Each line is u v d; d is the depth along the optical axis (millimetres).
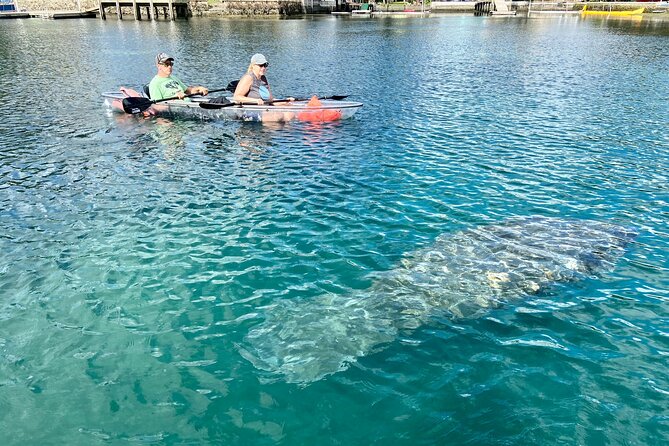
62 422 3947
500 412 3986
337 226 7379
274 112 13180
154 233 7230
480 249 6453
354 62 26500
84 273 6195
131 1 59031
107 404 4137
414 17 73312
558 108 15305
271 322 5188
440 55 29391
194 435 3824
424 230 7199
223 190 8789
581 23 55469
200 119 13570
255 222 7555
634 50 30297
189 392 4262
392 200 8328
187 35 40844
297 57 28547
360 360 4586
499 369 4461
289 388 4277
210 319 5277
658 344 4797
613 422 3883
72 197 8469
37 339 4973
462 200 8312
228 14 65188
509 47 33250
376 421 3920
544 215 7715
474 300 5426
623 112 14664
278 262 6395
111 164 10109
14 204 8172
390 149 11109
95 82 19609
